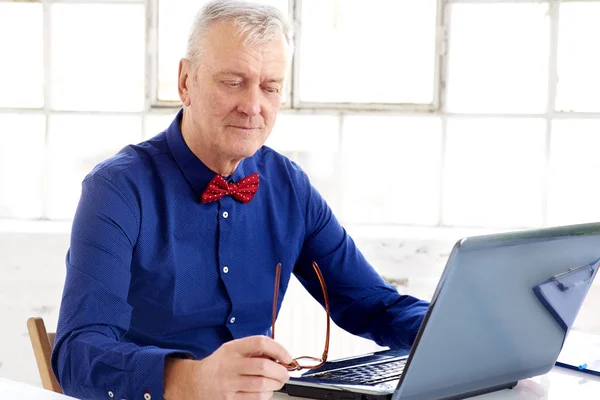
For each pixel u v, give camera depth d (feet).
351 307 7.40
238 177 7.10
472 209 12.32
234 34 6.35
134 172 6.60
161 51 12.29
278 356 4.73
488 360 5.14
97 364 5.28
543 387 5.68
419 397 4.92
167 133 6.96
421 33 12.09
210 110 6.49
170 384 5.05
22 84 12.46
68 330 5.72
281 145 12.30
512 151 12.18
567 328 5.59
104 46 12.39
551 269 5.12
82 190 6.46
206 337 6.97
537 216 12.23
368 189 12.35
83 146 12.51
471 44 12.09
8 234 11.72
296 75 12.18
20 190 12.60
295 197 7.38
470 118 12.16
